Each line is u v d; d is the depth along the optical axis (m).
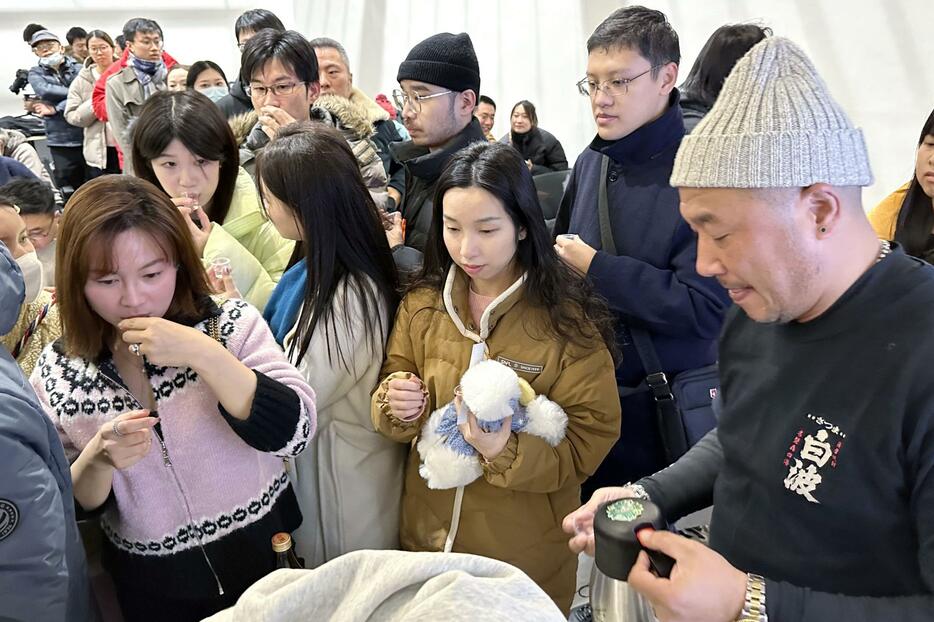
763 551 0.79
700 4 3.85
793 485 0.74
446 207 1.15
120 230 0.94
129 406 1.03
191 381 1.05
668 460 1.49
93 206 0.95
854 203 0.68
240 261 1.68
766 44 0.68
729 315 0.88
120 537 1.10
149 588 1.11
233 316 1.12
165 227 0.99
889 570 0.69
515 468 1.14
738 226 0.66
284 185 1.22
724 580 0.66
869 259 0.70
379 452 1.35
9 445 0.76
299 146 1.23
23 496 0.78
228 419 1.03
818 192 0.65
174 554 1.09
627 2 4.40
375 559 0.55
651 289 1.40
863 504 0.69
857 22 2.99
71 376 1.04
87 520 1.14
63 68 5.52
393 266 1.35
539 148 4.62
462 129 1.88
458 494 1.24
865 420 0.67
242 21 3.41
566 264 1.29
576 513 0.95
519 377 1.21
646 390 1.54
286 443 1.06
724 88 0.70
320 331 1.25
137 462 1.04
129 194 0.98
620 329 1.51
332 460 1.32
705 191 0.68
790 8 3.26
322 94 2.79
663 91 1.46
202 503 1.08
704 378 1.51
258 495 1.13
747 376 0.83
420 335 1.28
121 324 0.96
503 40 5.17
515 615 0.50
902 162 2.93
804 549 0.74
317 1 6.09
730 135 0.65
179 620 1.14
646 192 1.48
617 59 1.41
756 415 0.80
